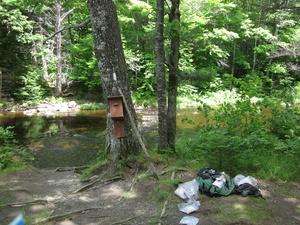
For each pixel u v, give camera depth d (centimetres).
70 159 755
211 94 2011
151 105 1953
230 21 1883
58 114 1628
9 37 2127
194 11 1448
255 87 568
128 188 412
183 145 626
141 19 1877
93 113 1681
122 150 498
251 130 537
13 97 1948
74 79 2238
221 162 470
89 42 1869
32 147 884
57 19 1923
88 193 409
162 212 328
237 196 362
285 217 311
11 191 419
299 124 584
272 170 454
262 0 632
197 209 329
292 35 1988
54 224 313
